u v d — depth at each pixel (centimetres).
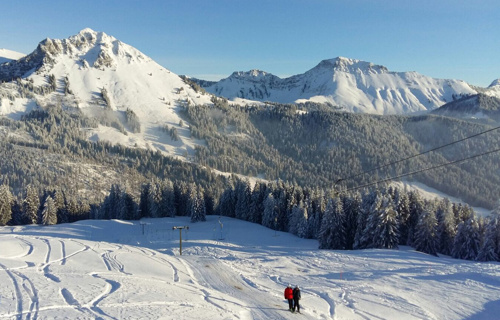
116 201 10900
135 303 1895
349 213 6969
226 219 10544
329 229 6625
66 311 1666
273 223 9438
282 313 2169
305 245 7238
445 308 2508
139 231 8625
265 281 3253
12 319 1526
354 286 3061
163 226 9350
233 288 2836
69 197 11288
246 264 4256
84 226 8856
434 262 4425
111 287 2200
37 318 1547
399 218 6831
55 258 3091
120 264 3108
